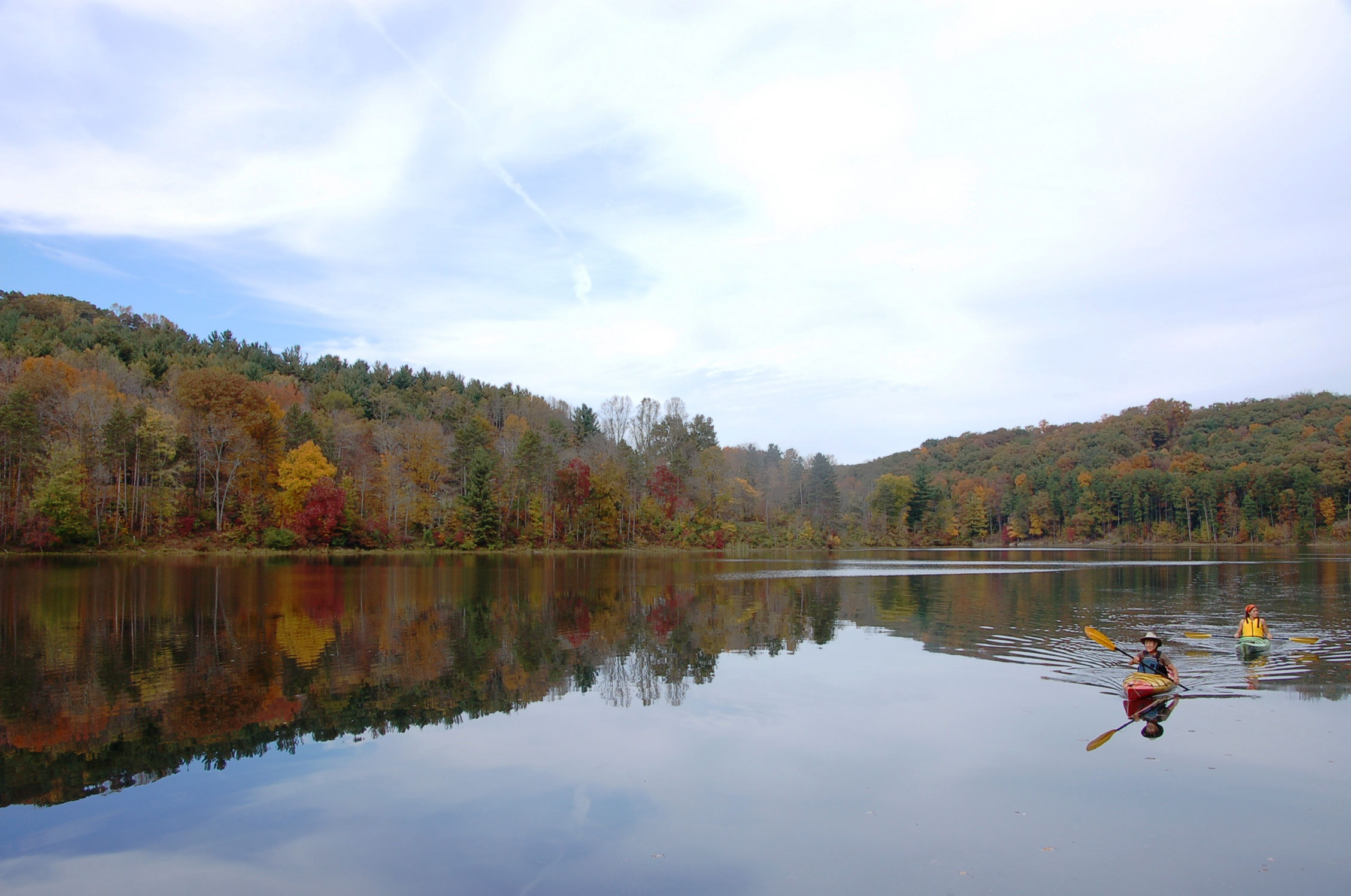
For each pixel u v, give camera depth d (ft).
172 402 258.16
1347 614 96.43
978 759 41.52
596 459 332.80
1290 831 32.63
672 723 48.62
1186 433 553.64
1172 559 243.19
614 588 139.13
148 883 28.89
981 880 28.60
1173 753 42.22
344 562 209.97
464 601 113.70
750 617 96.89
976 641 77.46
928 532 439.22
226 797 37.04
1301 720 48.29
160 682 59.77
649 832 32.91
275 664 66.28
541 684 59.31
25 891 28.37
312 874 29.48
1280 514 395.34
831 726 47.83
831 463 447.42
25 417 209.97
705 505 367.25
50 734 46.62
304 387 402.11
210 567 182.91
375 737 46.03
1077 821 33.73
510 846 31.71
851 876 28.99
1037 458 556.51
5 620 91.15
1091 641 77.36
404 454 303.07
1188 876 28.84
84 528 213.05
